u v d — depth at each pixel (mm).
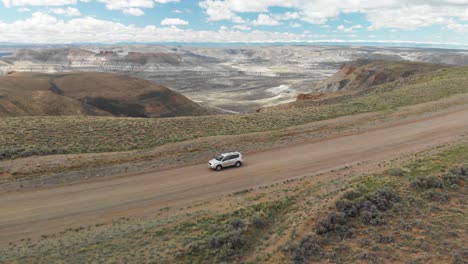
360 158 30500
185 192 25641
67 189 25891
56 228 20812
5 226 20953
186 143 35344
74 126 39562
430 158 24016
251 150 34562
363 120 43281
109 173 28703
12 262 16281
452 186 18656
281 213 19000
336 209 17078
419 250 13578
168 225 19328
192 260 14961
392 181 20016
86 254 16406
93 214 22484
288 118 45219
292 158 31969
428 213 16344
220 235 16156
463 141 29953
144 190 26000
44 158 29922
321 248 14445
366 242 14461
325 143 35750
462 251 13086
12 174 27141
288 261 13797
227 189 25922
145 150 33250
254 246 15758
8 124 39750
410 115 44781
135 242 17391
